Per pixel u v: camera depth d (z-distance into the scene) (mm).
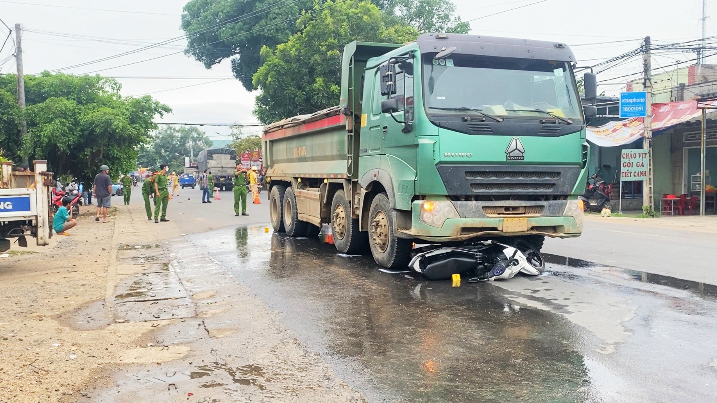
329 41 29484
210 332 5879
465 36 8219
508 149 7824
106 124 23578
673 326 5738
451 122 7703
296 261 10297
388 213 8914
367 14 30625
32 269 9859
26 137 23375
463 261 8109
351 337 5609
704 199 21312
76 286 8305
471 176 7777
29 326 6145
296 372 4699
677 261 9805
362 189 9758
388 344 5355
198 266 9961
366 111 9570
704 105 20078
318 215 12117
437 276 8133
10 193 9109
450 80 7953
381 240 9133
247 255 11148
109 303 7191
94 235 15148
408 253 8805
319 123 11484
